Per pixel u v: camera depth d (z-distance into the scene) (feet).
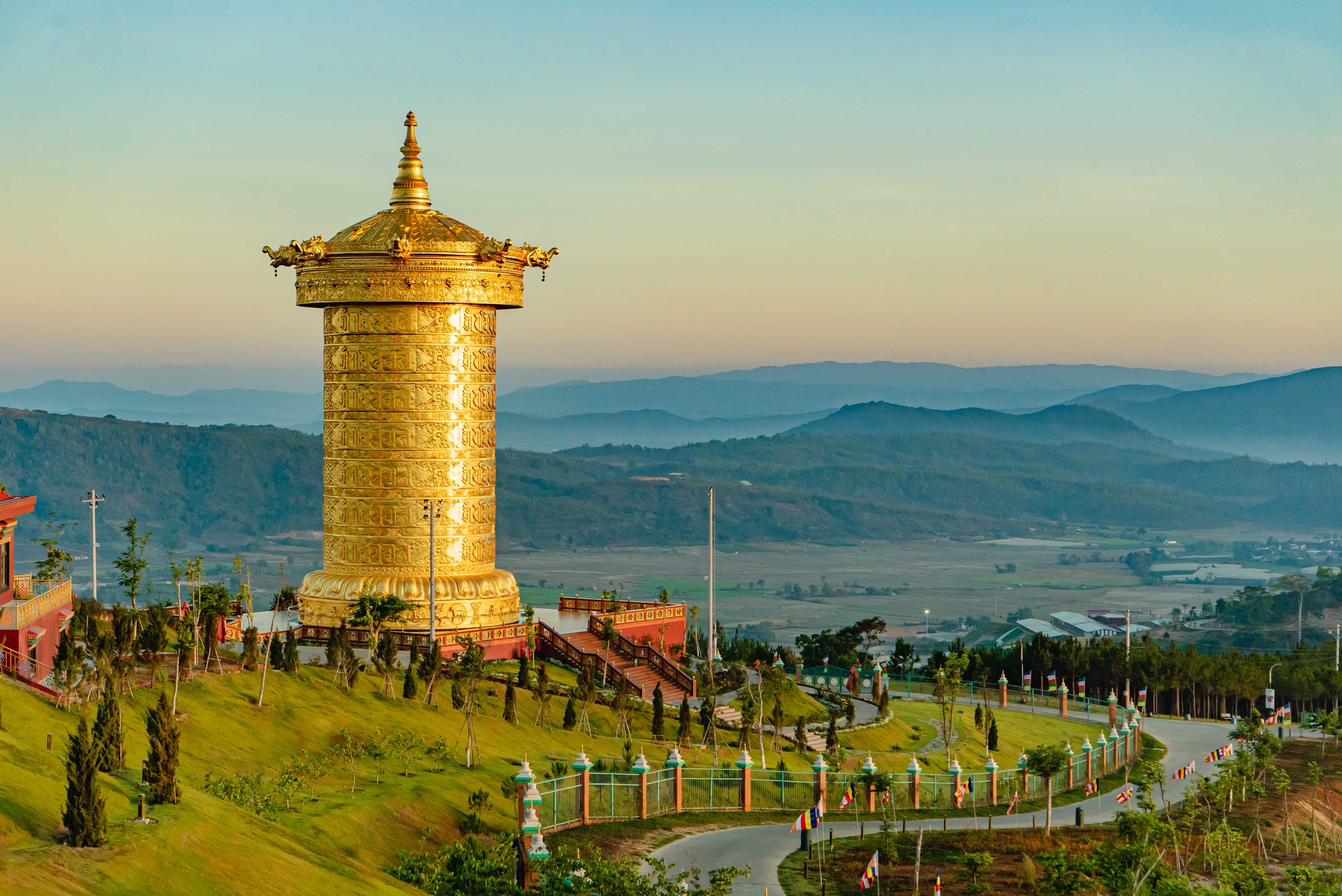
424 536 328.90
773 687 351.67
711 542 365.40
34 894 125.49
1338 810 331.16
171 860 142.10
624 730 291.79
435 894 171.22
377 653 286.25
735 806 257.14
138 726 199.52
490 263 330.54
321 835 182.39
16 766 151.64
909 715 395.75
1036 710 457.68
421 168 338.95
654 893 176.14
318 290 328.29
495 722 269.03
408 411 327.88
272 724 225.56
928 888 214.07
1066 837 255.91
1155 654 527.81
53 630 235.61
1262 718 495.00
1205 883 230.27
